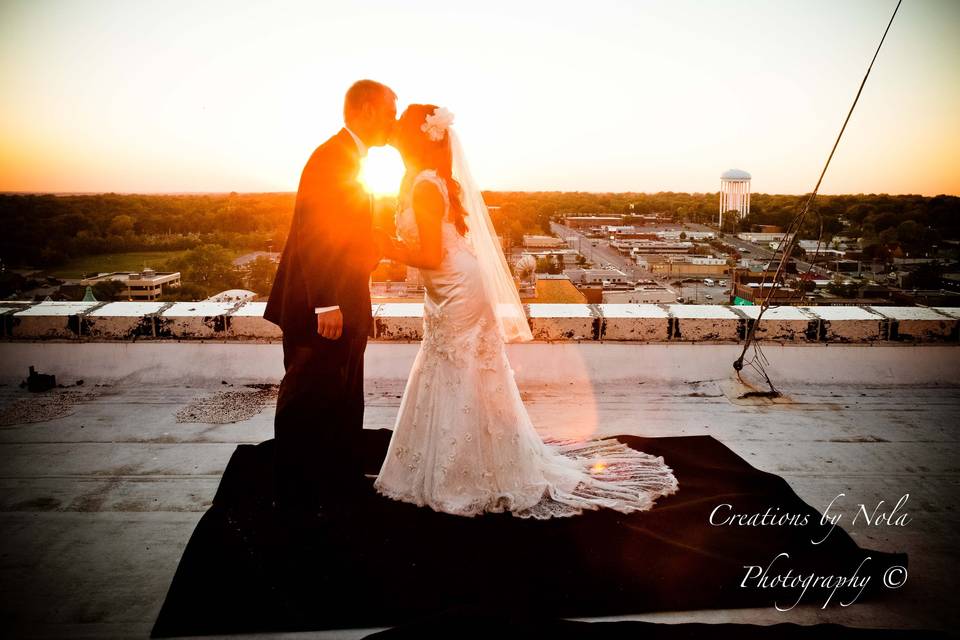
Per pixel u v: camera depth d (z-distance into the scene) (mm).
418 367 2830
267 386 4453
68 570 2393
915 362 4562
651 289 41219
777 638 1878
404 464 2846
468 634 1864
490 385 2768
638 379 4523
